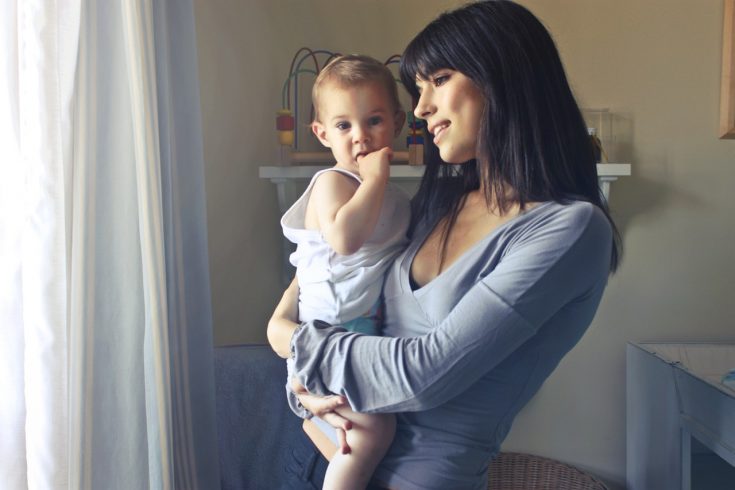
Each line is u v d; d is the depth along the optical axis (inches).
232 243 79.0
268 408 59.1
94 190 42.6
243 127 80.6
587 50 88.2
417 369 33.8
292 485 44.7
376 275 41.3
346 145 44.4
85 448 41.4
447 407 37.2
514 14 38.9
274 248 87.4
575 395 90.7
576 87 88.4
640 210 88.7
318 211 42.1
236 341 80.0
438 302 37.7
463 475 37.0
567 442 90.9
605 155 85.6
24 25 37.6
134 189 45.0
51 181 37.5
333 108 44.7
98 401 42.6
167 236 49.2
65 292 38.2
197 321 52.0
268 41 84.8
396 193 45.8
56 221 37.7
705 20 86.4
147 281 46.1
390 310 40.8
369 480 38.6
